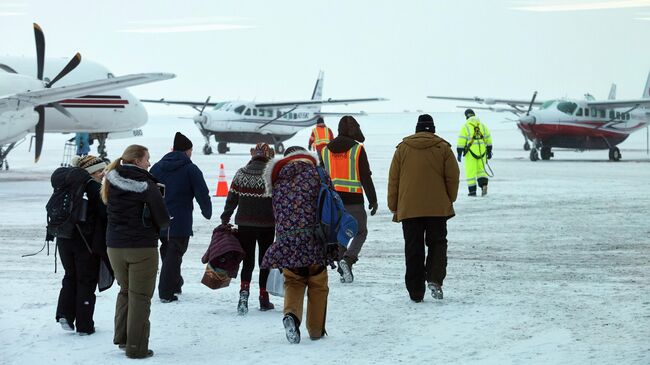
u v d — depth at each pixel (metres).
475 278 11.83
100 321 9.47
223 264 9.67
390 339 8.41
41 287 11.31
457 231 17.22
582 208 21.86
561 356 7.48
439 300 10.29
